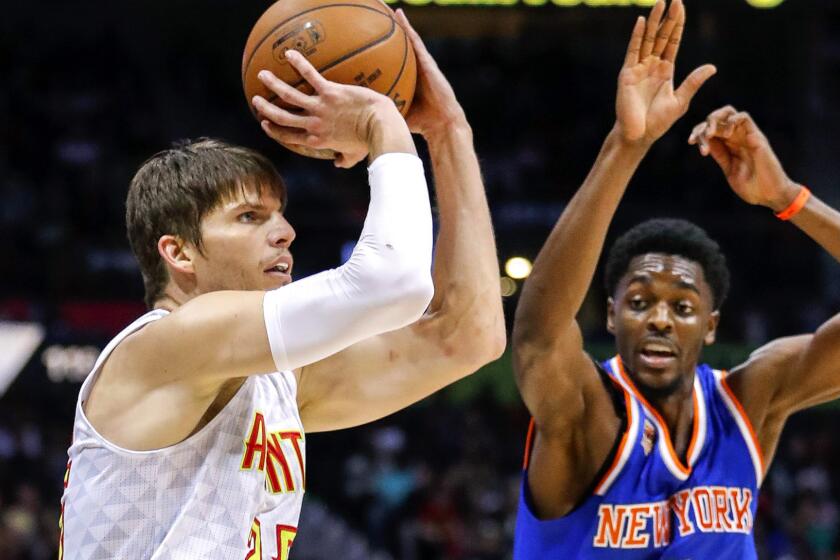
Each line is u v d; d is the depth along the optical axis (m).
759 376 3.89
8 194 19.11
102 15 22.88
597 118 22.02
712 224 19.20
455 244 3.07
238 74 22.97
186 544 2.64
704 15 21.31
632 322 3.77
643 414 3.75
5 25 22.69
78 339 15.81
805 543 13.37
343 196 19.44
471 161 3.15
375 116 2.73
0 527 12.05
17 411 15.26
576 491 3.73
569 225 3.42
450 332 3.04
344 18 2.93
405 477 14.45
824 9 21.05
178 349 2.62
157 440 2.66
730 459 3.79
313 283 2.62
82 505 2.67
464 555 13.39
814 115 21.25
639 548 3.66
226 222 2.83
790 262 19.03
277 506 2.85
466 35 22.47
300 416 3.14
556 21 22.05
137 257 2.96
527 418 16.12
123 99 21.92
